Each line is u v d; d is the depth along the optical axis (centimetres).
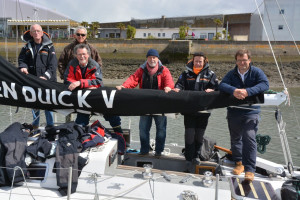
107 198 287
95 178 286
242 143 361
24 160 299
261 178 350
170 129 1299
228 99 328
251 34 4116
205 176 295
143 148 416
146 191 294
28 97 351
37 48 409
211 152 412
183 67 3616
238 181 325
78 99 343
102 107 344
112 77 3828
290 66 3353
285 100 328
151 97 336
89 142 320
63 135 318
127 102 340
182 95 335
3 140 294
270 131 1283
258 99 323
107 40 3897
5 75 353
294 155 990
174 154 429
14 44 3400
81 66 355
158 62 378
